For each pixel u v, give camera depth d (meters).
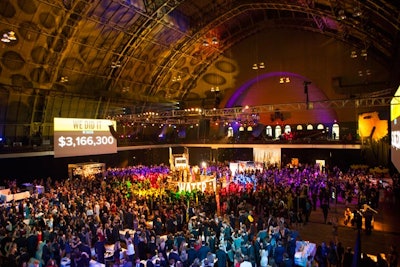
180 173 25.66
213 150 39.88
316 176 25.02
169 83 38.59
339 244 12.03
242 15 34.22
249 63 37.34
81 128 27.61
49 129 29.81
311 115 34.62
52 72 27.02
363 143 29.55
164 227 16.39
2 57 23.38
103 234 14.25
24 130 28.22
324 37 33.25
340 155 32.62
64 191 20.48
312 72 34.16
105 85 32.28
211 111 32.00
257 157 35.38
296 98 35.38
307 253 12.24
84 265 11.19
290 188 19.92
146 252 12.51
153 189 23.78
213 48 37.22
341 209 20.62
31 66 25.53
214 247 12.37
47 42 24.98
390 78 28.03
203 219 14.82
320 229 16.92
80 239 12.95
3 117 26.25
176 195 20.20
